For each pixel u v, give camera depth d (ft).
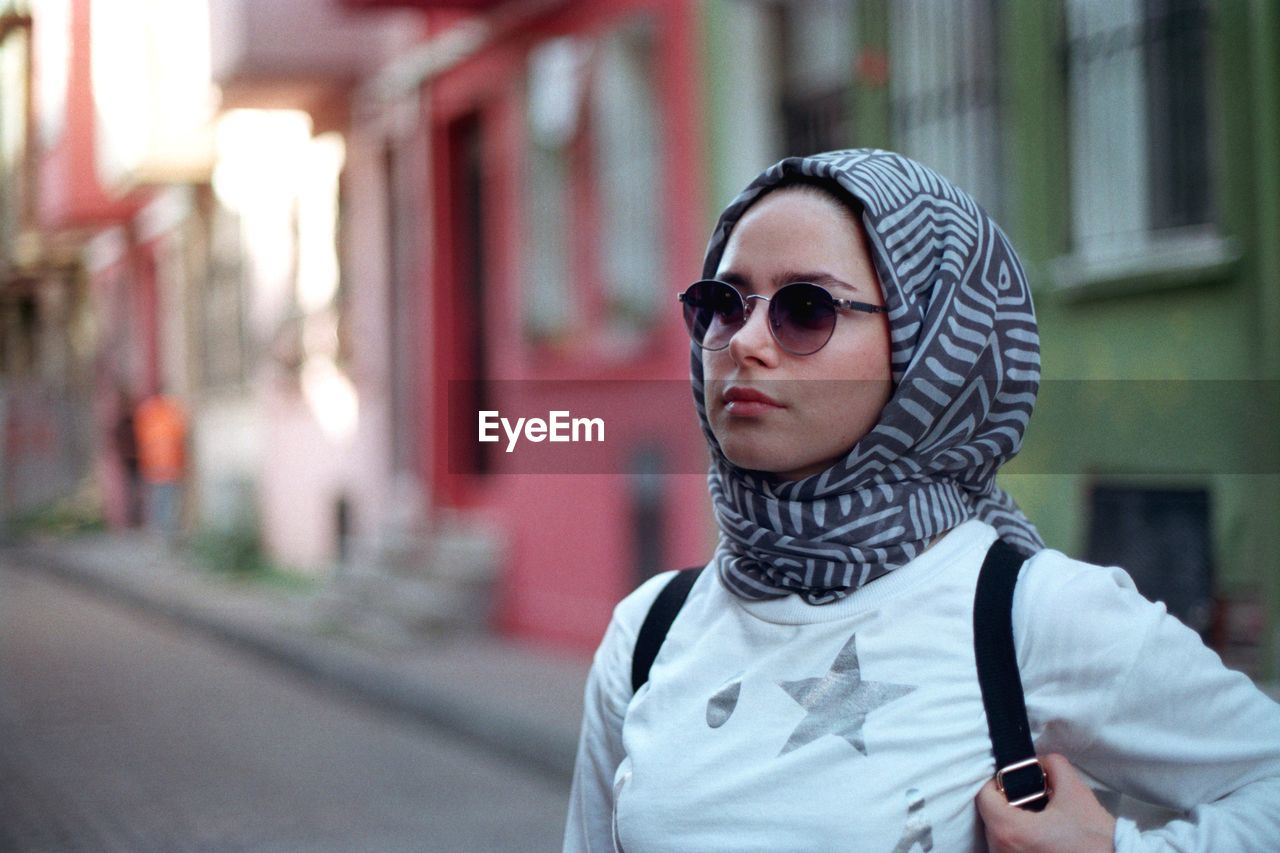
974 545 5.25
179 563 61.52
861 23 26.18
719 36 29.99
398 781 24.25
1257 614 18.97
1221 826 4.92
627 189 32.83
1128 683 4.98
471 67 39.81
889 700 5.01
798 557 5.15
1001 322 5.25
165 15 60.59
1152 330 20.80
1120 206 21.47
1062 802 4.87
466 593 37.65
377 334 46.03
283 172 53.83
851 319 5.17
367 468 47.55
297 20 44.68
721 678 5.30
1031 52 22.70
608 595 33.73
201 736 28.17
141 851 20.02
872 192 5.15
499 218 38.93
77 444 85.87
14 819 21.85
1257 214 19.25
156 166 61.21
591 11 34.45
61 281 88.94
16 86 79.41
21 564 71.10
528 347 37.06
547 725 25.80
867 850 4.90
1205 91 20.11
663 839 5.17
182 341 69.36
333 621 39.47
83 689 33.78
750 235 5.35
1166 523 20.48
